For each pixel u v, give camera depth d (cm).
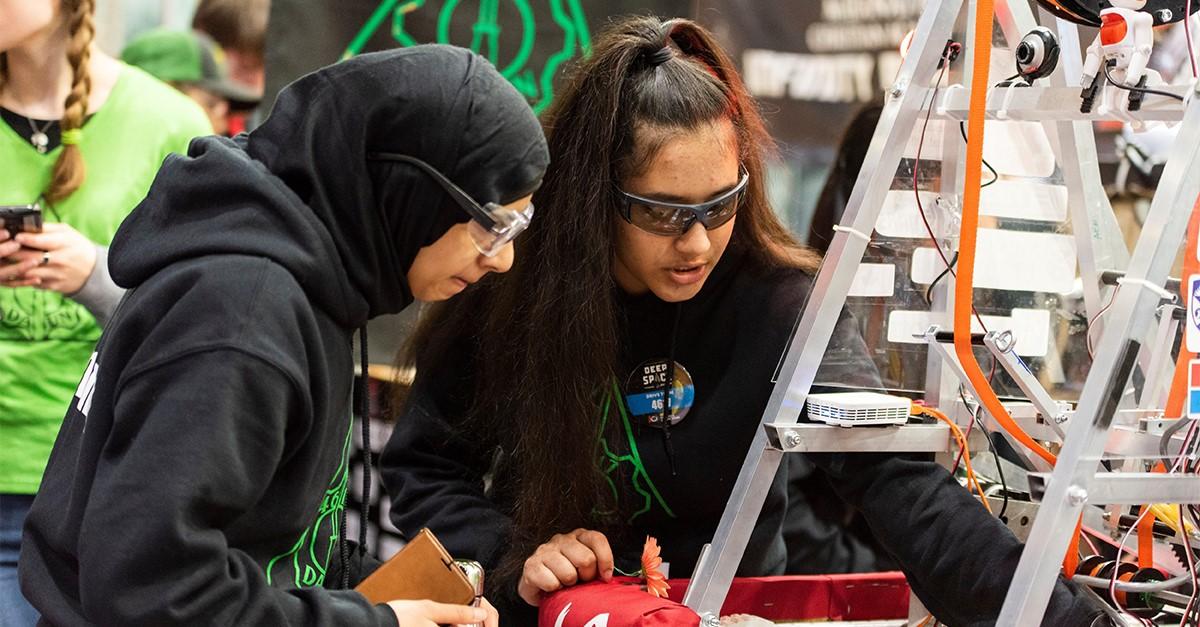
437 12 271
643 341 178
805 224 291
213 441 111
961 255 137
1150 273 116
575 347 169
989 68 140
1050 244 163
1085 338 164
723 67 172
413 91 124
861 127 263
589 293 167
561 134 169
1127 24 121
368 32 268
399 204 126
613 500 178
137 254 124
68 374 210
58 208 210
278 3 261
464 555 181
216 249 119
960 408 164
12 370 206
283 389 116
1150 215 118
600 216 165
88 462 121
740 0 286
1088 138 160
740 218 176
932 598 157
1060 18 135
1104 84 125
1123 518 157
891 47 290
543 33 278
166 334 115
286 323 117
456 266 131
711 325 177
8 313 204
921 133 156
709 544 159
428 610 131
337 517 146
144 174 217
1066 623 137
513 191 128
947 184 160
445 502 187
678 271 165
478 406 188
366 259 127
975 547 149
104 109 215
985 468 177
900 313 162
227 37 260
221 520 115
